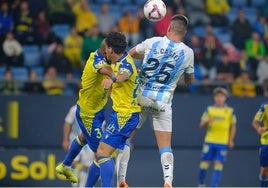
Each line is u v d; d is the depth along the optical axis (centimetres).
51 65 5862
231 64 6106
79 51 5934
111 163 3306
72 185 5162
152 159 5491
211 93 5856
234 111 5719
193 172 5584
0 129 5334
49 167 5359
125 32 6256
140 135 5497
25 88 5609
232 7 7062
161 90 3450
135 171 5459
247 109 5734
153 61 3444
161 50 3438
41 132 5394
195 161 5588
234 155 5697
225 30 6781
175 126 5591
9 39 5934
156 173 5484
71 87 5797
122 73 3225
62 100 5434
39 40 6106
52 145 5409
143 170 5472
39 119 5400
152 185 5475
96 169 3581
